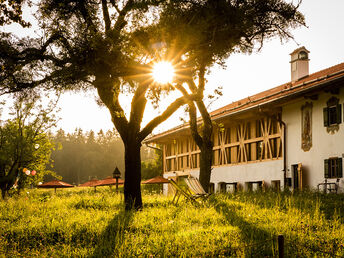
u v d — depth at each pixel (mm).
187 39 9742
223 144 27500
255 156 24359
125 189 11539
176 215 9914
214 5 9609
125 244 6707
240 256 6090
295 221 8578
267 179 22984
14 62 9859
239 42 11227
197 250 6332
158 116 11688
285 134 21859
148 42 10070
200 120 28953
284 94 20734
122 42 9766
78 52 9594
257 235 7430
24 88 10336
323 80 18281
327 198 14594
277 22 11148
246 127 25266
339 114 18375
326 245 6637
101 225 8375
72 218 9203
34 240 7363
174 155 34219
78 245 7000
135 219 9055
